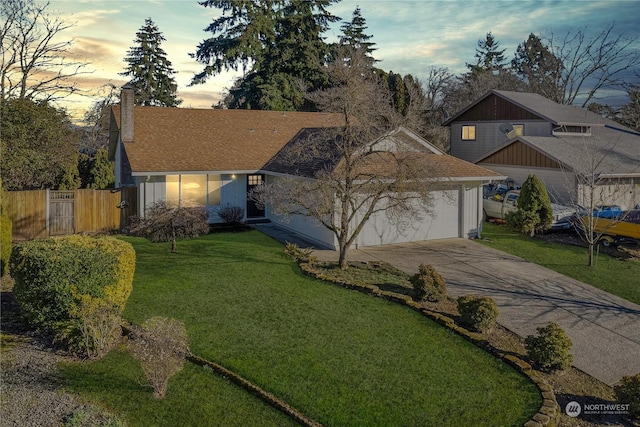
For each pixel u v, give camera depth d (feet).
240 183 78.07
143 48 151.43
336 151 60.49
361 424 24.97
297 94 129.39
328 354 31.94
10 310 38.22
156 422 24.71
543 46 185.78
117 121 78.95
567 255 61.11
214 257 54.24
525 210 71.05
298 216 68.08
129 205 71.20
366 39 153.69
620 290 48.98
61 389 27.32
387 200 62.80
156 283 44.83
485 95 117.39
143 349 26.37
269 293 42.93
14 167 71.56
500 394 28.22
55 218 66.23
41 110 78.23
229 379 28.86
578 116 107.04
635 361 34.76
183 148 76.23
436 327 36.96
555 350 31.83
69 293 31.53
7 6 91.25
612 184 80.38
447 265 55.01
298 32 135.95
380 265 52.54
